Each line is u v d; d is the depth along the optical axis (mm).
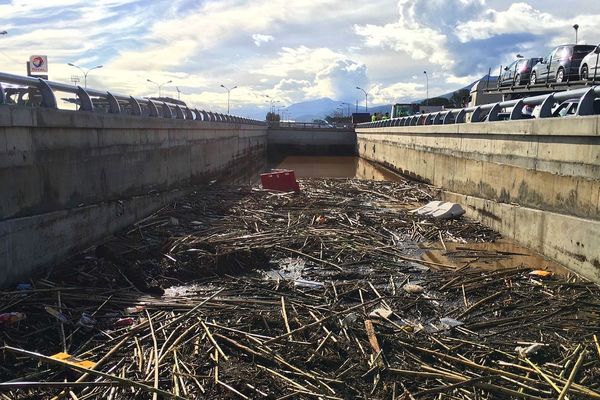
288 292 8008
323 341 6062
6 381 4949
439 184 19766
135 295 7535
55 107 9062
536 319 7109
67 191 9438
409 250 11180
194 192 18797
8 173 7590
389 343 6168
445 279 8906
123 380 4848
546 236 10422
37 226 8164
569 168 9625
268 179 19547
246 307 7242
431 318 7172
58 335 6074
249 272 9195
